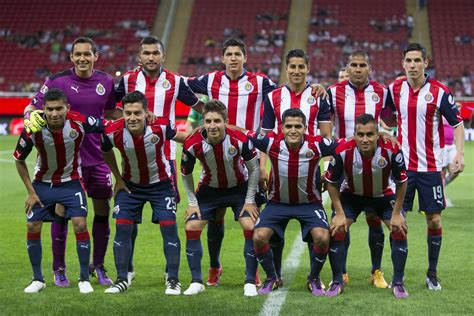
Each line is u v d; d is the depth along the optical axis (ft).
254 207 18.74
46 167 18.69
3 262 22.09
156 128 18.45
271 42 104.53
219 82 20.83
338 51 102.99
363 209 19.21
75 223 18.62
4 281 19.62
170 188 19.21
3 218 30.71
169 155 20.11
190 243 18.74
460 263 21.83
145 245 24.80
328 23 107.45
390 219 18.76
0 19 110.93
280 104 19.89
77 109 19.97
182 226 28.58
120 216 18.80
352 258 22.75
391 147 18.01
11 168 50.47
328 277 20.38
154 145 18.48
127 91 20.68
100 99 20.15
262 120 20.38
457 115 19.81
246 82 20.71
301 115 17.93
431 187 19.63
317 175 18.80
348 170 18.42
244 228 18.57
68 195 18.74
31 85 99.40
